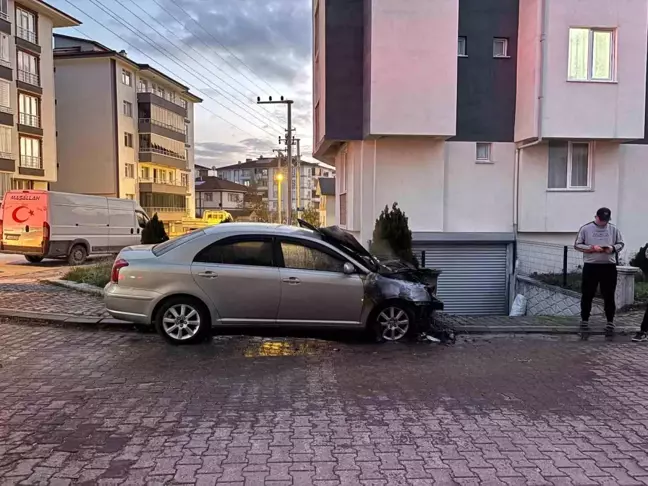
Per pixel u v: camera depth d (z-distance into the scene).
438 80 12.36
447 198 13.38
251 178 111.62
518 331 7.74
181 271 6.60
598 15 12.19
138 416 4.33
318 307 6.74
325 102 13.20
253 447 3.78
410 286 7.05
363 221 13.22
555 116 12.30
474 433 4.08
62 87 43.03
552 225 13.30
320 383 5.25
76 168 43.34
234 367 5.75
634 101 12.45
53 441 3.84
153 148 47.38
